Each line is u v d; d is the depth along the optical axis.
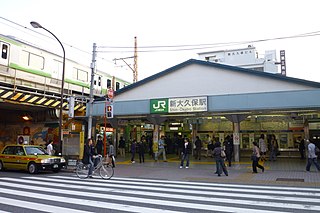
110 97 16.55
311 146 13.84
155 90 19.47
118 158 21.67
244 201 7.50
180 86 18.78
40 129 25.69
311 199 7.77
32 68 20.11
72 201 7.50
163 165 17.11
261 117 21.09
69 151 16.48
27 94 20.38
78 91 24.44
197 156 20.52
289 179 11.60
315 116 19.42
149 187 9.88
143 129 26.64
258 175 12.76
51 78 21.81
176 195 8.38
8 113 27.17
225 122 22.77
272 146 18.83
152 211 6.42
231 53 50.72
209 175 12.96
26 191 8.99
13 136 27.02
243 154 22.06
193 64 18.62
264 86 16.52
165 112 17.41
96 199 7.77
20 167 14.41
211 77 17.97
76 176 13.05
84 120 21.94
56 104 23.16
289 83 15.92
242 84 17.09
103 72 28.09
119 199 7.78
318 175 12.61
